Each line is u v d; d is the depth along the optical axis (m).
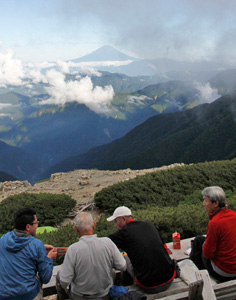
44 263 4.23
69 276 4.15
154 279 4.40
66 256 4.23
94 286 4.18
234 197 12.96
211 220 5.00
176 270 4.75
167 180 17.75
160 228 8.46
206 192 5.18
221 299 4.28
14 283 4.02
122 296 4.09
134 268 4.60
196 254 5.57
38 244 4.25
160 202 15.33
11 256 4.11
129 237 4.63
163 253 4.54
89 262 4.13
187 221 8.65
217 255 4.98
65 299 4.77
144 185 17.22
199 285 3.89
